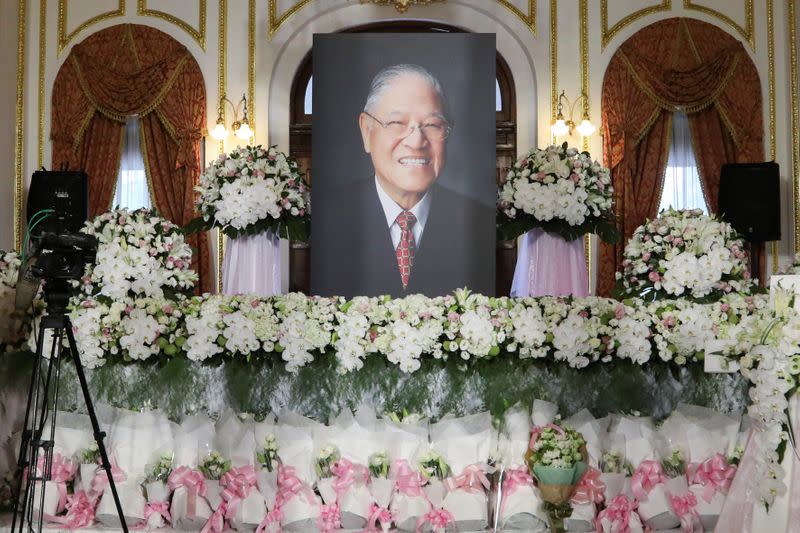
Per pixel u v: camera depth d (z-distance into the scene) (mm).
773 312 2764
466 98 4664
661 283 3508
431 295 4660
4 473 3215
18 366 3273
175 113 7805
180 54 7859
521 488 3068
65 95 7836
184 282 3555
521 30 7898
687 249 3480
